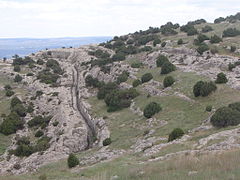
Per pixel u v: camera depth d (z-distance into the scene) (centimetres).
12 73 11712
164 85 6550
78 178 2630
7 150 5875
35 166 4597
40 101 8512
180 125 4484
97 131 5991
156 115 5297
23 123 7194
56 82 10900
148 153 3412
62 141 5653
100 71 10625
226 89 5169
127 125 5525
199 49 8150
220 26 12175
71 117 7012
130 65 9731
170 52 9262
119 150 4166
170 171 2088
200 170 1970
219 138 3141
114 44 14238
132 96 7012
